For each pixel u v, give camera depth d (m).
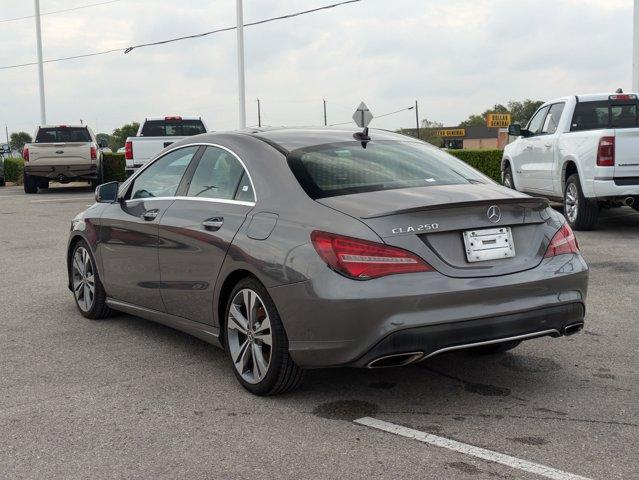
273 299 4.19
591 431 3.86
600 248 9.75
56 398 4.51
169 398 4.48
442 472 3.40
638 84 18.48
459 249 4.05
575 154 11.28
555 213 4.56
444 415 4.12
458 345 3.94
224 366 5.12
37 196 21.75
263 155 4.73
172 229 5.11
